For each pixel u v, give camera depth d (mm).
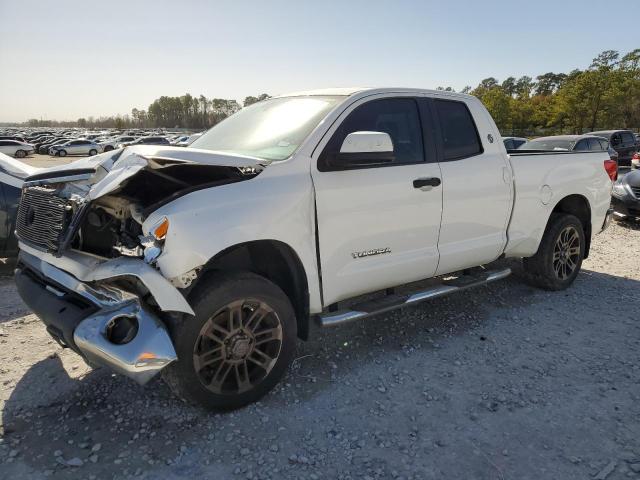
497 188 4492
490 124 4598
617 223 9984
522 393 3373
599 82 46906
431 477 2564
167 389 3379
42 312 2986
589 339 4238
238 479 2555
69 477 2551
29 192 3439
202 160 2938
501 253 4734
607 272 6305
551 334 4340
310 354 3938
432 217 4012
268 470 2615
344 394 3357
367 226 3615
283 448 2793
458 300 5145
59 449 2768
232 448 2787
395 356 3916
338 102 3715
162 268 2748
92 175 3170
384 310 3805
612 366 3756
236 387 3111
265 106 4305
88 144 42844
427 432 2945
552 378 3578
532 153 5398
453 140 4277
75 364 3756
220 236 2889
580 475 2572
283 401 3260
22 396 3301
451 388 3441
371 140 3318
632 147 20594
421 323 4562
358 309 3723
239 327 3057
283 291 3529
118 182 2840
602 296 5328
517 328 4465
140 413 3109
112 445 2805
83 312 2809
